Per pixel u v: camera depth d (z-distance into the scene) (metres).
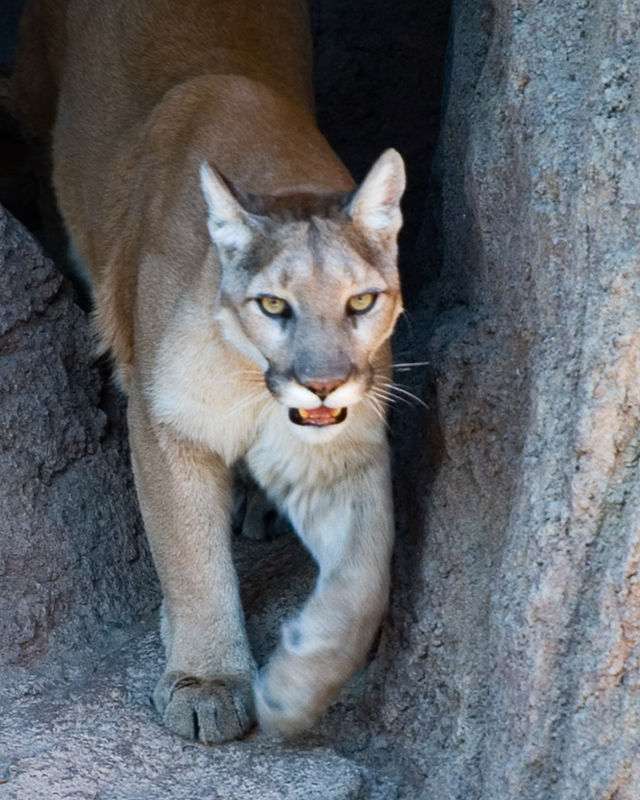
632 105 7.04
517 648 7.26
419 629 8.59
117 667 9.48
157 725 8.77
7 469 9.67
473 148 8.58
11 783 8.17
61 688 9.38
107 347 9.91
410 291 12.03
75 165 10.64
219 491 8.80
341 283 7.67
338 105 14.42
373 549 8.38
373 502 8.46
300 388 7.61
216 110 9.20
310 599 8.41
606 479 6.91
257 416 8.48
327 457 8.41
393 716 8.71
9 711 9.04
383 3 14.23
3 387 9.78
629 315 6.84
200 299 8.30
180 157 9.12
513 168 8.14
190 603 8.82
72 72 10.88
